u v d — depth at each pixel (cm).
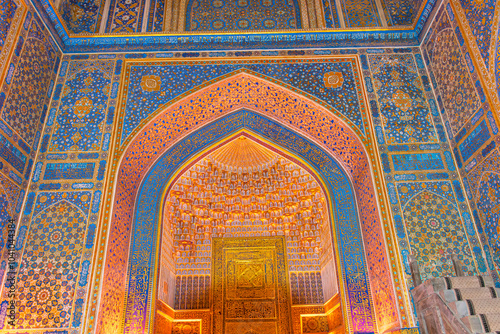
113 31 555
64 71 518
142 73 525
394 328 404
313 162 555
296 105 530
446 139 477
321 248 705
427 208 439
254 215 750
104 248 417
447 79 480
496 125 397
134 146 494
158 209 520
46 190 440
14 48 428
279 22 588
